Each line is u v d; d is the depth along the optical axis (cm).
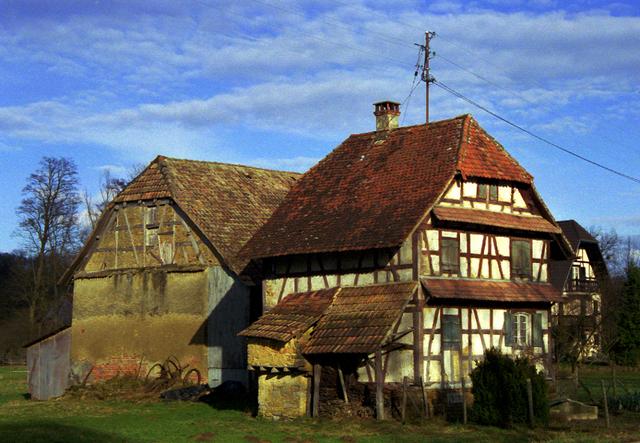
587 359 4841
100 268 3891
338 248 2795
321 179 3275
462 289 2742
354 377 2698
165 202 3728
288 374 2728
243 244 3553
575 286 5403
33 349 3812
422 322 2661
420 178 2889
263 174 4256
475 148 2958
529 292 2962
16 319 6994
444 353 2709
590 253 5769
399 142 3188
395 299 2652
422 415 2556
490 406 2462
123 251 3825
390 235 2686
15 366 6222
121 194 3859
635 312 4781
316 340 2678
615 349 4772
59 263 6850
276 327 2756
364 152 3269
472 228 2869
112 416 2867
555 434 2300
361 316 2667
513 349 2923
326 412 2683
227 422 2662
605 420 2541
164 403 3231
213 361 3469
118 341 3762
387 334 2534
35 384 3778
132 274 3756
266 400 2777
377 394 2570
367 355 2683
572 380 3466
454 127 3044
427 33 4109
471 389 2669
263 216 3831
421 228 2716
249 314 3409
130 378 3656
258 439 2303
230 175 4066
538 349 3017
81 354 3875
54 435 2333
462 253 2823
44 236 6175
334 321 2716
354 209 2958
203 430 2484
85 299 3903
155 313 3662
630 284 4853
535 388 2444
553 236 3133
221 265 3512
